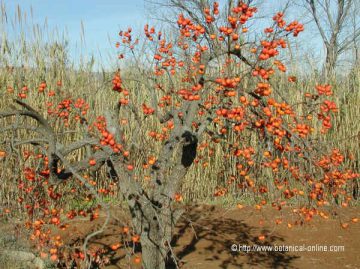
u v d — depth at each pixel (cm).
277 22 362
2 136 683
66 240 585
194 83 430
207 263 528
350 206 805
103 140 356
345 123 898
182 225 697
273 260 542
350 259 545
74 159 775
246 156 390
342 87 950
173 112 445
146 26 439
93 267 496
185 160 431
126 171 416
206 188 867
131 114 767
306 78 912
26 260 487
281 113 361
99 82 830
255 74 354
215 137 446
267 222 700
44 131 369
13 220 459
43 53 827
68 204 633
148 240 421
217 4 395
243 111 371
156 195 429
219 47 395
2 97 768
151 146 712
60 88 788
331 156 397
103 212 695
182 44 455
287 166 379
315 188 389
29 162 669
